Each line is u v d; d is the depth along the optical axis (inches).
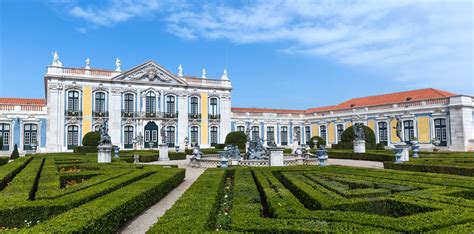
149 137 1354.6
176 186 429.1
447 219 183.8
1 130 1153.4
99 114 1275.8
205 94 1470.2
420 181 347.9
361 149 920.9
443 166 490.3
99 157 609.3
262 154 745.0
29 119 1189.1
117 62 1320.1
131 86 1332.4
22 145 1175.6
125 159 791.7
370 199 247.6
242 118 1558.8
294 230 171.9
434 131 1122.7
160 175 406.0
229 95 1518.2
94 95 1277.1
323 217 195.3
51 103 1205.1
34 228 162.4
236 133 1284.4
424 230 170.6
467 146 1032.8
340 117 1469.0
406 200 239.9
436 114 1116.5
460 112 1043.3
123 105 1317.7
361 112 1374.3
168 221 183.9
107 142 622.5
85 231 169.6
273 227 175.9
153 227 171.8
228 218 213.8
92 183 306.8
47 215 215.0
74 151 1090.7
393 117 1251.8
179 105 1413.6
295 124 1663.4
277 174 459.5
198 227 173.0
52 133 1198.9
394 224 176.1
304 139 1664.6
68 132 1231.5
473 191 289.6
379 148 1107.3
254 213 209.8
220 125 1491.1
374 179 369.1
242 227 177.9
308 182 335.9
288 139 1644.9
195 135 1443.2
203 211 209.2
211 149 1270.9
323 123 1557.6
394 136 1247.5
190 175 547.2
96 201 232.7
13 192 259.1
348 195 266.2
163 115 1379.2
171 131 1395.2
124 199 243.1
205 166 684.7
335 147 1192.2
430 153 823.1
